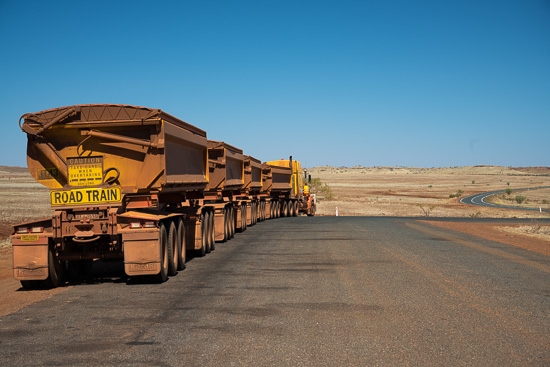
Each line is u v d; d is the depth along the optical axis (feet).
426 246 51.57
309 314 23.21
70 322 22.29
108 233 31.68
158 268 31.37
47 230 32.12
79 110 33.22
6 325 22.06
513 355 17.48
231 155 65.10
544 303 25.55
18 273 31.17
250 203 78.48
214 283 31.45
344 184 633.61
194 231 43.62
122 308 24.91
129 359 17.08
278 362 16.79
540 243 58.95
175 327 21.11
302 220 97.96
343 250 47.73
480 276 33.53
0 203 163.53
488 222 104.42
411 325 21.33
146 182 33.94
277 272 35.24
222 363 16.69
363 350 18.03
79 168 33.53
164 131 34.37
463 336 19.74
